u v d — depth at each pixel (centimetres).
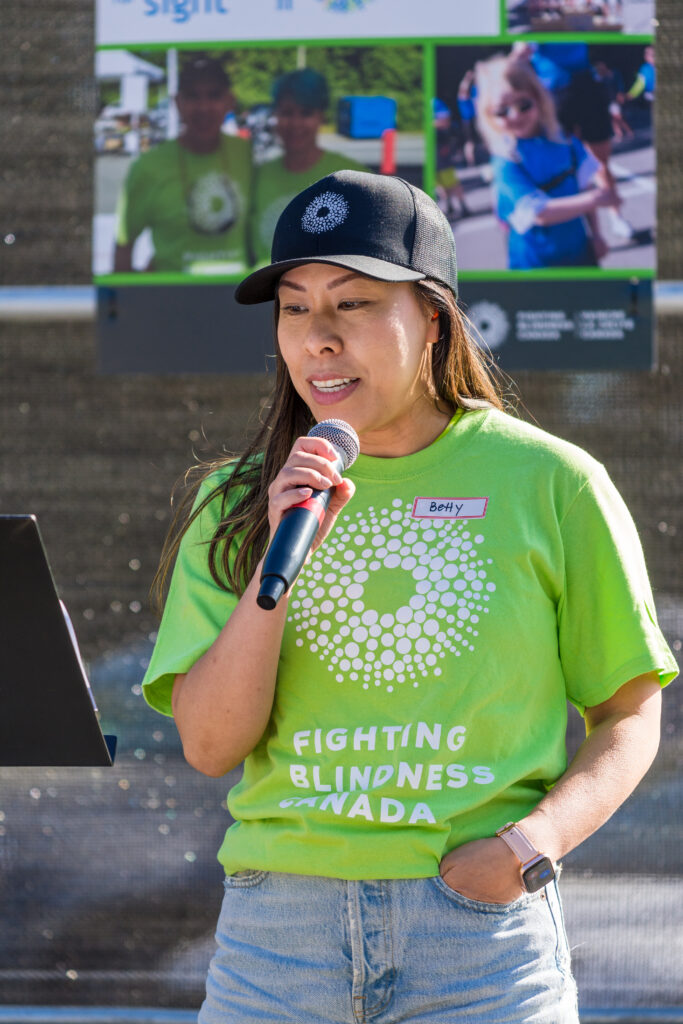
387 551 424
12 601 384
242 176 893
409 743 402
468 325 477
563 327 874
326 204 433
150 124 895
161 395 902
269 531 446
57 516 898
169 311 896
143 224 896
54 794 870
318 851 400
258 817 418
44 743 419
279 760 418
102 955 859
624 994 831
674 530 873
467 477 436
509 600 412
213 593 454
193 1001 850
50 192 912
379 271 416
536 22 875
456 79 880
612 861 843
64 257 909
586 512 433
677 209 880
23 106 913
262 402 896
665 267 879
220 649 418
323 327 423
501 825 407
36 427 904
